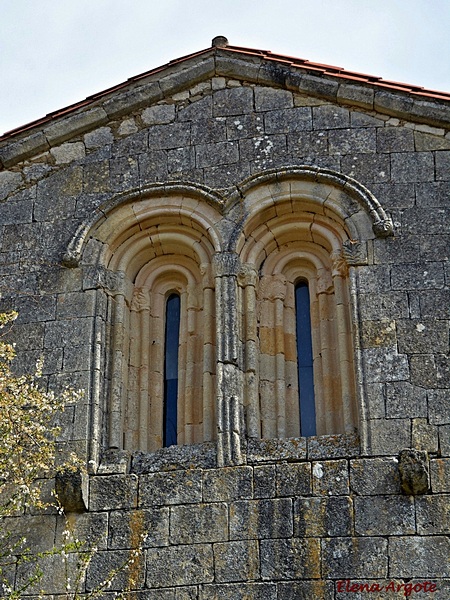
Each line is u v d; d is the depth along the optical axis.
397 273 14.98
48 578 13.77
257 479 13.93
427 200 15.48
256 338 15.34
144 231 16.19
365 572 13.11
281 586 13.20
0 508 13.80
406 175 15.70
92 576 13.67
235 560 13.45
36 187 16.70
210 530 13.69
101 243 16.02
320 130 16.27
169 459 14.41
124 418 15.20
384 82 16.36
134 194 16.17
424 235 15.21
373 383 14.26
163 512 13.92
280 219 15.93
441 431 13.84
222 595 13.27
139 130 16.83
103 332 15.44
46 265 15.98
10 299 15.82
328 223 15.77
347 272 15.34
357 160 15.93
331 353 15.23
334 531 13.41
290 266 16.05
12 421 13.75
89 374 15.03
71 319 15.48
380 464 13.73
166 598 13.38
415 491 13.45
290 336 15.59
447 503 13.38
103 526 13.98
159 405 15.48
